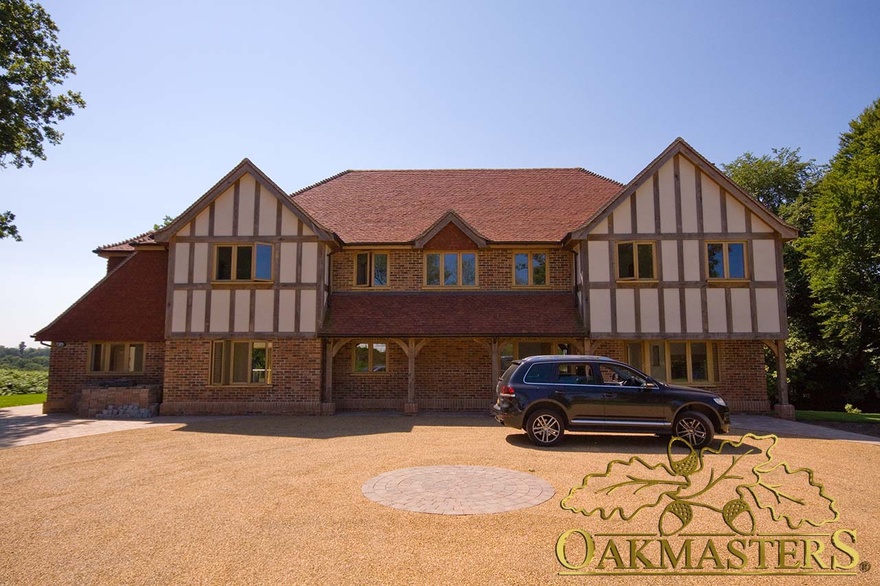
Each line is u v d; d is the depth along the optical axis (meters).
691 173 16.34
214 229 16.61
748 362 16.45
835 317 24.78
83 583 4.49
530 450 10.16
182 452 10.14
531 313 16.80
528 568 4.73
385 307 17.14
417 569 4.71
